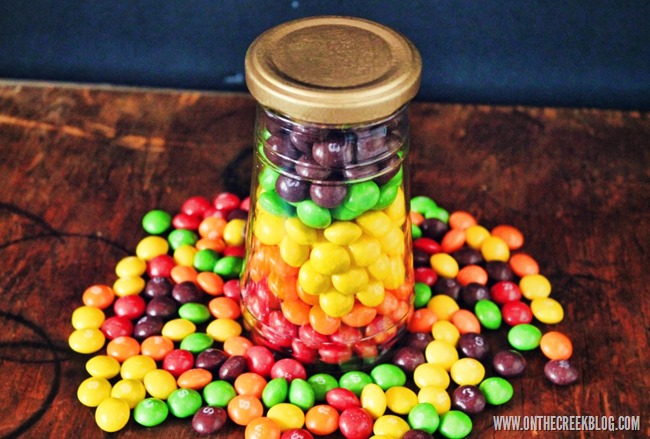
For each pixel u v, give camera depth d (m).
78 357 0.42
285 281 0.40
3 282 0.45
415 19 0.56
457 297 0.45
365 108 0.35
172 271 0.45
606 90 0.58
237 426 0.39
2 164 0.52
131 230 0.49
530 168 0.53
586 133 0.55
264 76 0.36
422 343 0.42
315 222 0.37
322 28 0.40
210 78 0.59
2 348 0.42
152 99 0.57
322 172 0.37
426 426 0.39
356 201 0.37
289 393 0.40
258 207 0.40
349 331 0.41
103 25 0.57
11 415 0.40
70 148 0.53
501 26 0.56
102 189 0.51
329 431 0.39
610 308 0.45
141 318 0.44
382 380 0.41
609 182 0.52
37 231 0.48
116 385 0.40
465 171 0.53
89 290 0.44
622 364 0.42
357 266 0.38
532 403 0.41
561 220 0.50
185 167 0.53
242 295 0.43
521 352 0.43
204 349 0.42
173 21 0.57
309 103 0.35
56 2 0.56
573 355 0.43
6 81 0.57
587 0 0.55
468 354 0.42
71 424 0.39
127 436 0.39
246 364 0.41
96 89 0.57
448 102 0.59
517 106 0.57
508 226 0.49
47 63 0.59
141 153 0.53
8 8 0.57
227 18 0.57
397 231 0.39
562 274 0.47
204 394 0.40
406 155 0.39
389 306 0.41
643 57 0.56
